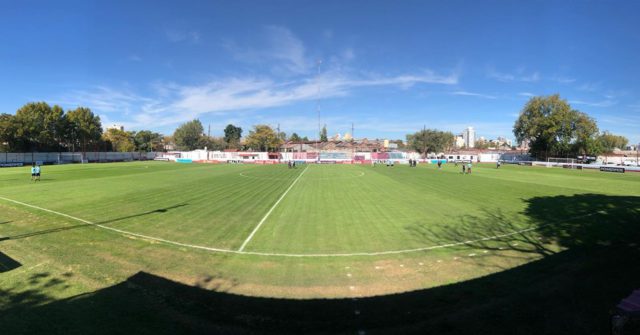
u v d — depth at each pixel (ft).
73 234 36.47
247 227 40.70
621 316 14.82
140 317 17.81
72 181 96.02
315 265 27.61
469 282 23.06
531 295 20.18
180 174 127.13
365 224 42.68
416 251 31.40
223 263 27.86
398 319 17.70
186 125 395.14
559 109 241.14
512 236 36.37
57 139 257.55
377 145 417.08
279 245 33.37
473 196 67.56
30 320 17.42
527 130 253.24
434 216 47.55
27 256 28.63
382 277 24.76
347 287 22.82
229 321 17.54
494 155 308.81
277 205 56.59
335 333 16.28
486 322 16.97
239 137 515.09
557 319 17.03
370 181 101.50
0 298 20.11
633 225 39.73
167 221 43.45
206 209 52.13
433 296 20.79
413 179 108.58
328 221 44.34
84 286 22.07
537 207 53.98
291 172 144.15
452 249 31.94
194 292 21.54
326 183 95.04
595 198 63.46
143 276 24.26
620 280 22.20
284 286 23.03
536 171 158.71
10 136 217.77
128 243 33.22
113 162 260.83
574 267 25.31
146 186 83.71
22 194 67.72
